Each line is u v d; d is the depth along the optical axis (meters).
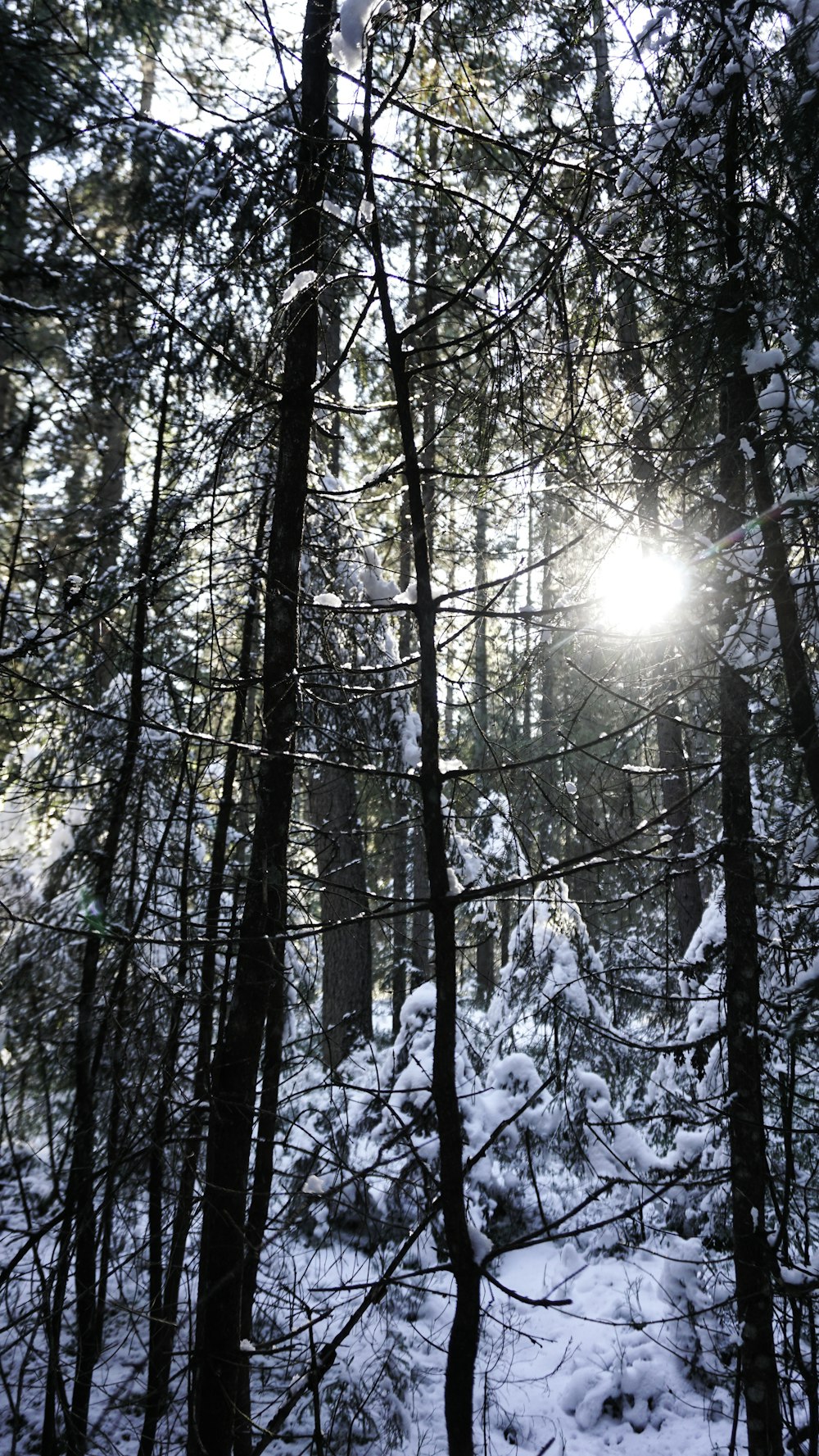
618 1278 7.97
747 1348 4.65
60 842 5.48
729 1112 4.79
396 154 3.80
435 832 3.72
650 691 5.24
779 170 4.15
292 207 4.36
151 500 4.62
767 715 4.95
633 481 4.62
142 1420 4.78
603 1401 6.64
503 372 4.04
